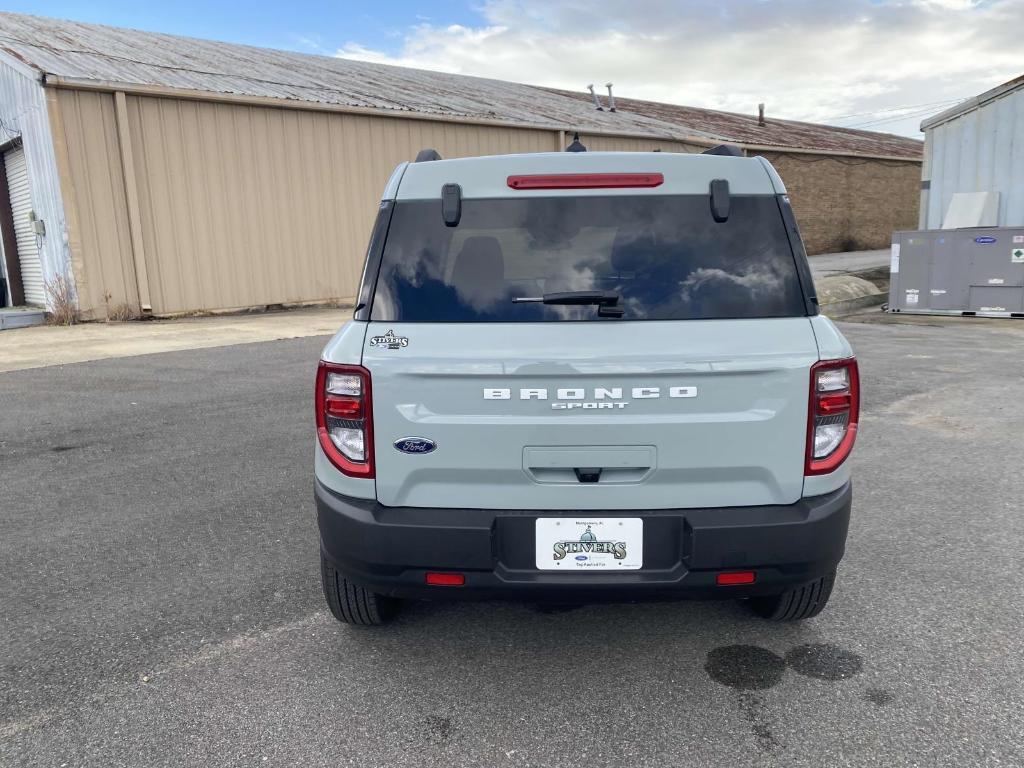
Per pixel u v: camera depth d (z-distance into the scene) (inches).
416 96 759.1
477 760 92.6
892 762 91.0
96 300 540.7
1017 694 104.2
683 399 96.3
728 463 97.3
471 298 101.4
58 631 124.6
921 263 558.3
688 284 100.9
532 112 832.9
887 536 159.9
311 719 100.9
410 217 106.0
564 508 98.7
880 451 220.5
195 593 138.3
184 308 578.2
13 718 101.5
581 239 103.5
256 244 611.2
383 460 99.3
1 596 137.6
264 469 211.9
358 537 99.7
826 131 1471.5
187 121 566.3
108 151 534.9
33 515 178.5
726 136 1014.4
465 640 122.0
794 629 123.6
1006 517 169.3
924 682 107.7
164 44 753.0
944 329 484.4
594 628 125.6
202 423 263.1
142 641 121.3
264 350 422.6
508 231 104.0
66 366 378.3
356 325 102.2
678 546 98.4
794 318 99.9
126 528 169.9
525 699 105.4
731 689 107.2
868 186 1217.4
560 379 96.0
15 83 557.3
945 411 266.1
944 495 184.1
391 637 122.9
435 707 103.7
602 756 93.0
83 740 96.7
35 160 553.9
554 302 99.7
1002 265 526.3
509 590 98.8
